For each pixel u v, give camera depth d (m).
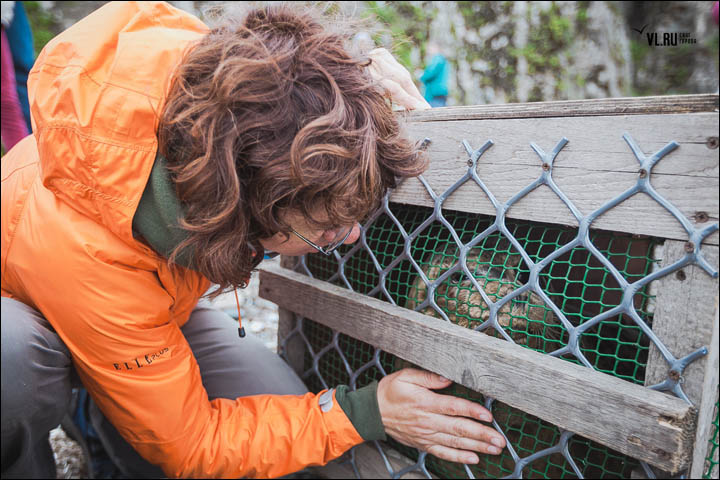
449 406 0.89
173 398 0.89
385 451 1.11
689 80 5.62
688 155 0.60
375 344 1.01
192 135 0.64
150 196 0.73
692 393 0.63
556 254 0.74
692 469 0.64
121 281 0.80
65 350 0.92
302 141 0.62
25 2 3.30
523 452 0.92
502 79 4.73
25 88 2.01
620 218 0.66
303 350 1.39
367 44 0.85
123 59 0.71
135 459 1.20
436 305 0.94
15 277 0.88
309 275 1.26
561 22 5.00
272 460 0.94
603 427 0.68
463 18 4.59
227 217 0.66
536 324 0.86
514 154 0.77
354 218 0.69
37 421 0.92
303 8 0.77
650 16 5.83
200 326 1.31
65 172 0.74
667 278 0.64
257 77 0.63
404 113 0.94
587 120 0.68
